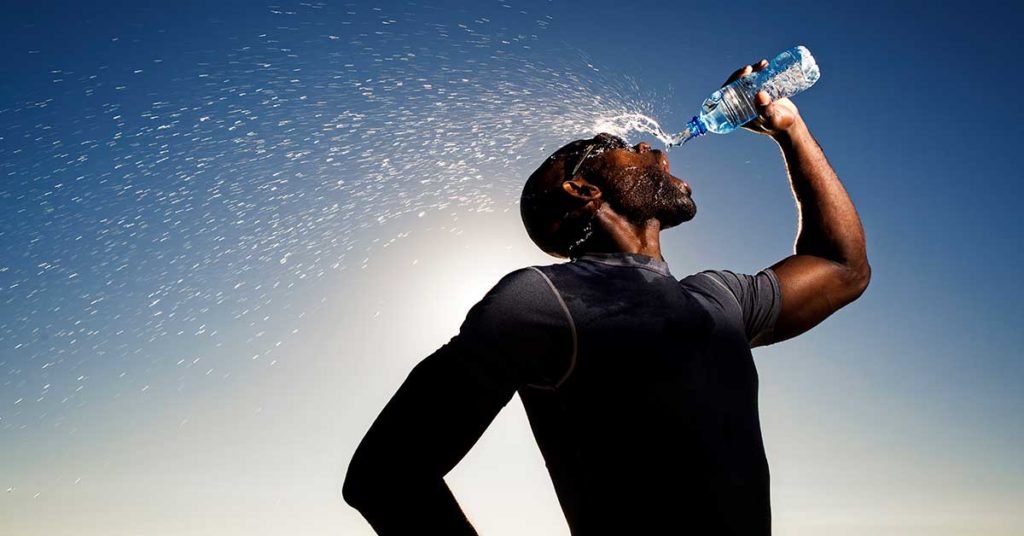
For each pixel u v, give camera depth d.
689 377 1.14
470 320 1.12
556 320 1.12
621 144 1.39
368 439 1.08
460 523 1.07
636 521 1.09
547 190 1.36
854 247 1.50
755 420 1.21
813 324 1.44
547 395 1.16
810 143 1.60
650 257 1.26
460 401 1.08
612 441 1.10
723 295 1.29
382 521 1.06
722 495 1.10
